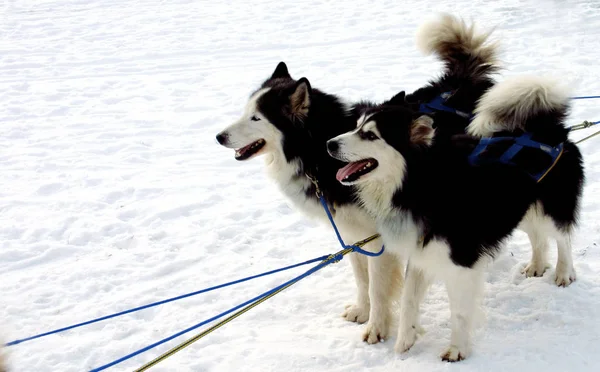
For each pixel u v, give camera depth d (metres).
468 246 3.25
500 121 3.66
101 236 5.25
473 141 3.51
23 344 3.82
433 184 3.24
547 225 3.86
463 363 3.41
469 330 3.44
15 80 9.40
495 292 4.12
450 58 4.75
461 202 3.24
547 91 3.51
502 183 3.41
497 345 3.55
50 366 3.61
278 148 3.93
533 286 4.13
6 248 5.03
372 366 3.51
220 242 5.16
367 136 3.28
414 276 3.54
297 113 3.79
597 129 6.68
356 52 9.91
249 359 3.59
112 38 11.30
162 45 10.82
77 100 8.66
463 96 4.34
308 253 4.94
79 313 4.18
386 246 3.55
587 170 5.88
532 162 3.54
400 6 12.31
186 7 13.21
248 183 6.28
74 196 5.96
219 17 12.34
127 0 13.96
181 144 7.25
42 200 5.89
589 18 10.77
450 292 3.40
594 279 4.15
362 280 3.97
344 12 12.17
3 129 7.71
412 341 3.60
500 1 12.23
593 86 7.83
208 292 4.39
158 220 5.50
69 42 11.13
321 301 4.27
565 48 9.34
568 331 3.59
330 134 3.78
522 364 3.33
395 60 9.43
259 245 5.11
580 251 4.52
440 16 4.72
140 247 5.09
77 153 7.02
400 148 3.22
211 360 3.60
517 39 9.89
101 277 4.64
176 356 3.66
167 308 4.22
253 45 10.60
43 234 5.27
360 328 3.93
